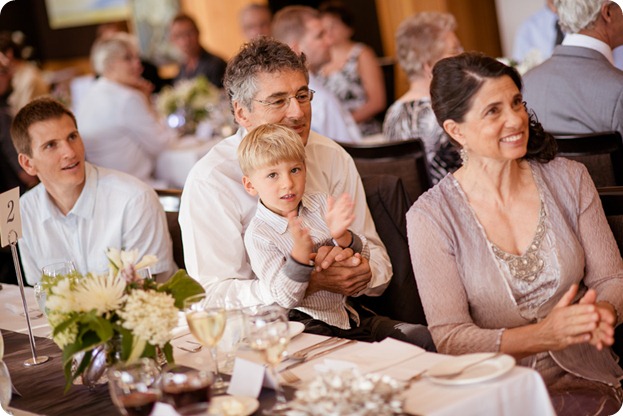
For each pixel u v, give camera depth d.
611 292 2.91
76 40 13.67
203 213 3.48
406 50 5.34
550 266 2.92
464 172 3.04
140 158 7.48
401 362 2.51
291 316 3.29
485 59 2.90
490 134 2.87
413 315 3.68
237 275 3.46
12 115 7.48
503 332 2.77
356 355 2.61
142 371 2.36
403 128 5.35
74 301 2.57
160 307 2.54
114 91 7.35
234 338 2.59
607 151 4.12
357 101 8.08
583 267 2.97
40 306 3.13
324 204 3.38
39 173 4.11
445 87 2.93
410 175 4.82
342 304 3.36
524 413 2.30
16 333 3.59
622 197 3.19
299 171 3.21
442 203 3.01
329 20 8.01
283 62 3.44
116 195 4.14
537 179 3.00
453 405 2.18
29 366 3.12
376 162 4.88
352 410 2.05
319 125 6.51
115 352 2.65
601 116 4.38
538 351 2.72
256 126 3.52
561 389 2.92
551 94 4.50
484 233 2.95
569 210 3.00
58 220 4.19
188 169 7.44
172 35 9.46
